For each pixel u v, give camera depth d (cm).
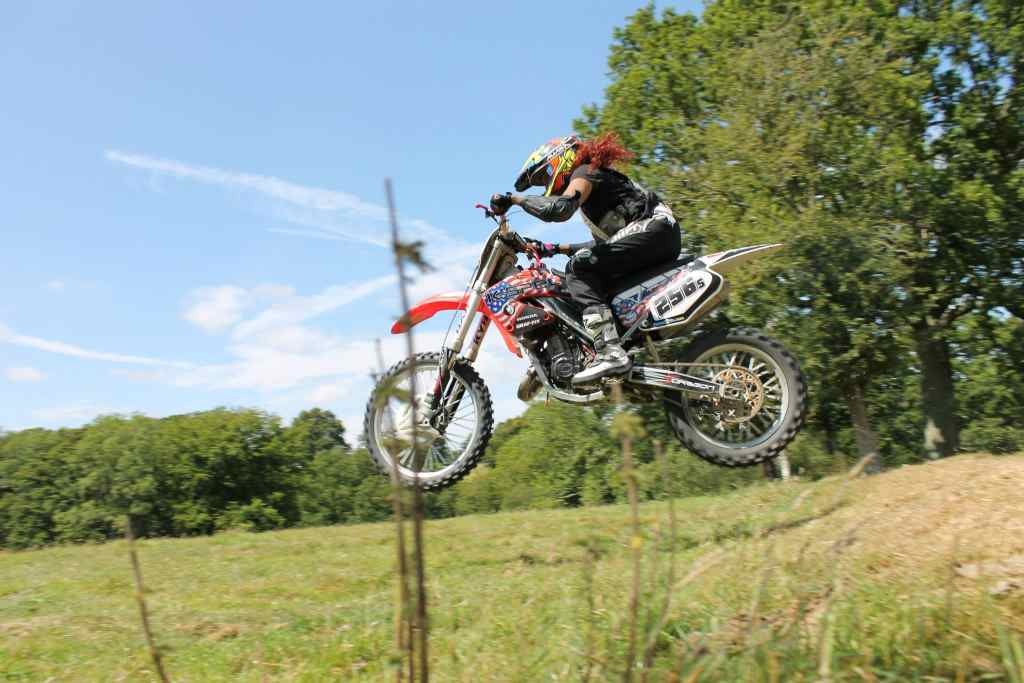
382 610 447
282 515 4600
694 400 541
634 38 2780
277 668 374
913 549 399
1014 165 2475
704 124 2350
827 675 257
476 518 845
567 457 4066
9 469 4291
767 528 475
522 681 300
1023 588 335
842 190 2136
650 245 525
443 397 570
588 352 540
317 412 5553
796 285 1989
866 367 2064
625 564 436
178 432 4362
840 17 2177
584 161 540
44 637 433
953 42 2380
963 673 268
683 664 265
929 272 2280
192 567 643
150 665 381
